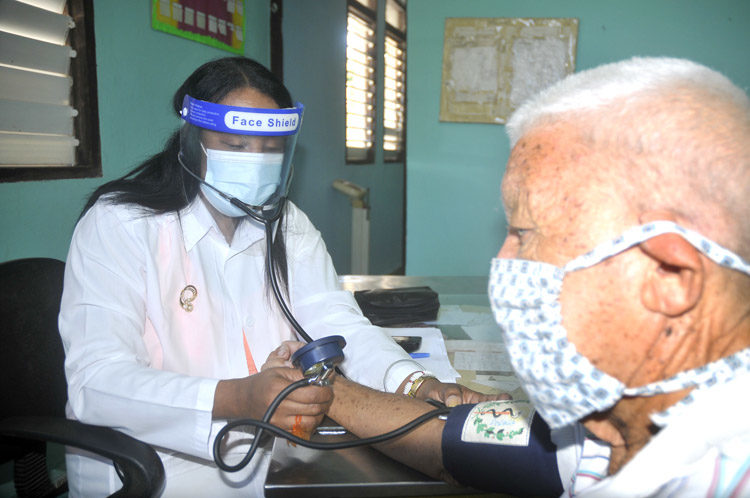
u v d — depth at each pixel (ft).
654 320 1.58
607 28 9.20
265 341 4.16
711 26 9.02
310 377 2.80
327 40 13.48
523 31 9.28
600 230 1.59
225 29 9.07
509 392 3.43
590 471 2.02
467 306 5.39
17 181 5.36
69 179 5.98
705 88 1.58
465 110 9.62
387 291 5.15
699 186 1.49
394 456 2.60
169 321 3.77
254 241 4.14
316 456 2.61
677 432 1.56
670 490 1.55
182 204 3.96
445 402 3.14
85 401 3.26
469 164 9.84
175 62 7.81
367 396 2.94
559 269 1.64
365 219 14.66
